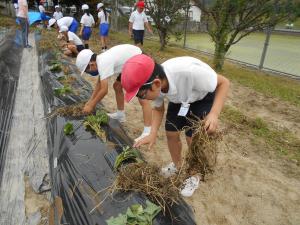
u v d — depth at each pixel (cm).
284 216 302
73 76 568
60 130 347
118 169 266
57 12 1517
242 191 332
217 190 330
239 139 449
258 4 741
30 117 452
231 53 1065
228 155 399
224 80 247
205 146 219
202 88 242
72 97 458
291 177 365
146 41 1452
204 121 230
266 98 646
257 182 348
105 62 353
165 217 215
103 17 1017
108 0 1877
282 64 908
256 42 1118
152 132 280
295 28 1025
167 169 311
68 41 805
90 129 340
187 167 232
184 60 237
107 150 300
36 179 320
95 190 242
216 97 244
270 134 472
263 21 786
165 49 1199
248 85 728
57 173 285
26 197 301
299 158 409
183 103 257
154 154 388
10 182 316
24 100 517
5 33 1183
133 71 203
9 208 285
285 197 327
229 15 777
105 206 222
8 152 363
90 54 362
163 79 220
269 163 392
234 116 526
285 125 514
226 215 298
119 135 349
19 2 917
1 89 498
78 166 273
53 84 516
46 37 1143
